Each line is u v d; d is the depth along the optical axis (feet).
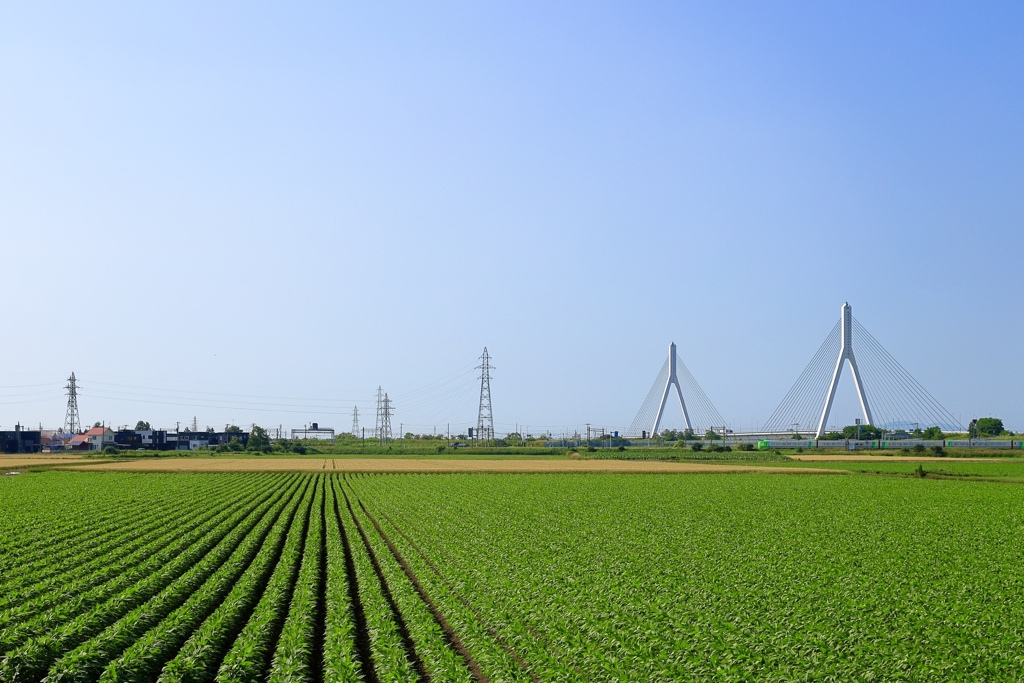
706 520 199.31
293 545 148.36
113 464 491.31
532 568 127.44
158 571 121.19
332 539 162.61
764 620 90.63
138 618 90.27
